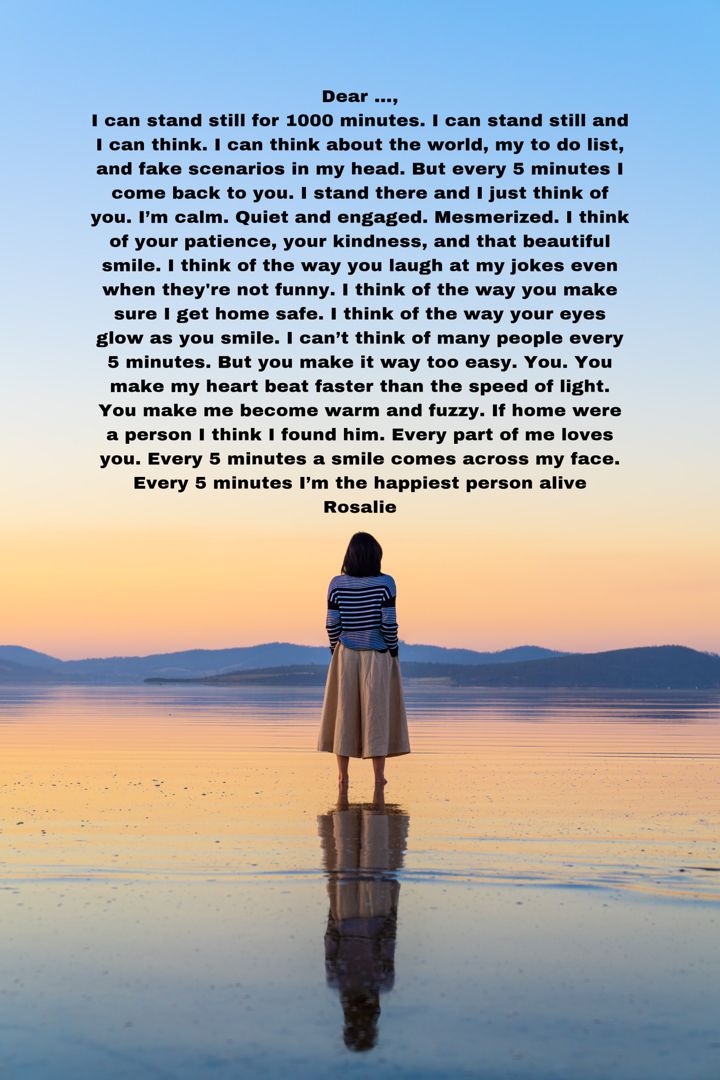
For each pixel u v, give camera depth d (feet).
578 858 11.66
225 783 19.54
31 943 7.87
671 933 8.30
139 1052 5.66
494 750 27.37
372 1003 6.47
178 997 6.56
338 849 12.16
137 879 10.33
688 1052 5.70
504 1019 6.19
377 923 8.57
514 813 15.49
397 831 13.62
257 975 7.05
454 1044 5.79
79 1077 5.34
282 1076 5.36
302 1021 6.14
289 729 35.88
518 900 9.52
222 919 8.67
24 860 11.36
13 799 16.90
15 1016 6.21
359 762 23.77
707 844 12.72
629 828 14.02
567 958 7.54
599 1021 6.16
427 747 28.37
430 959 7.48
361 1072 5.40
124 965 7.27
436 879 10.44
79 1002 6.46
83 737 31.86
